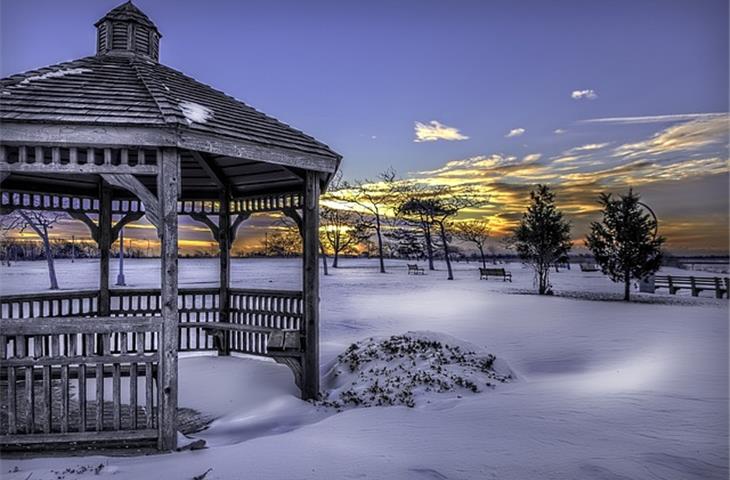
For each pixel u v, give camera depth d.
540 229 20.59
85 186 7.39
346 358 7.21
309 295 5.91
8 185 6.48
